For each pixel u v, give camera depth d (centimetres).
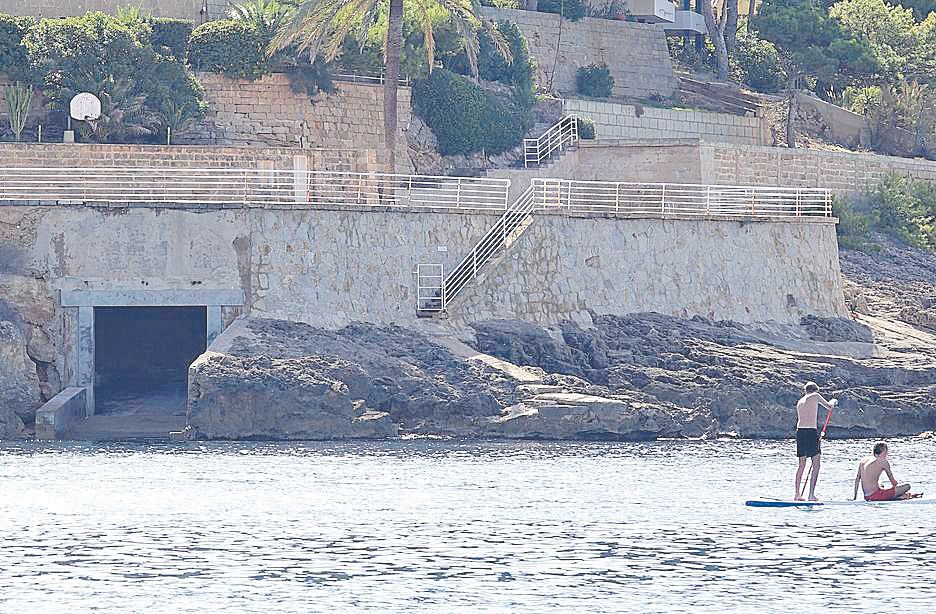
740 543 16650
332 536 16938
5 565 15462
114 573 15162
